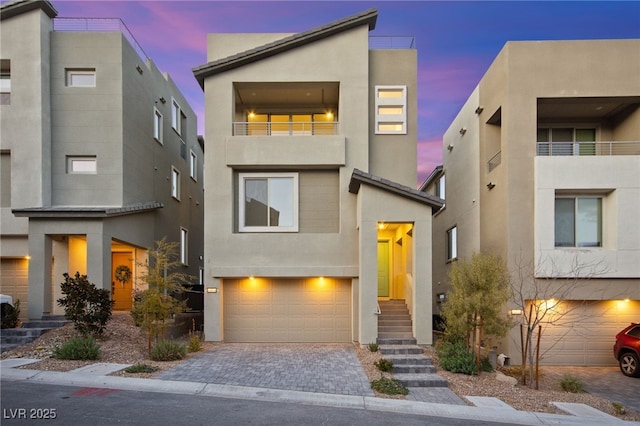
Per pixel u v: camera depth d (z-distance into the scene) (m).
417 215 12.91
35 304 13.25
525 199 13.36
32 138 14.75
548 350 13.16
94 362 10.18
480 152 16.02
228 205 14.19
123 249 17.25
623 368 12.12
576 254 13.03
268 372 9.85
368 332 12.65
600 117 15.28
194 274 24.66
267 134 16.47
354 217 14.24
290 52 14.66
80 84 15.70
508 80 13.59
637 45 13.48
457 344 11.17
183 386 8.59
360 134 14.50
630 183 13.08
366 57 14.69
